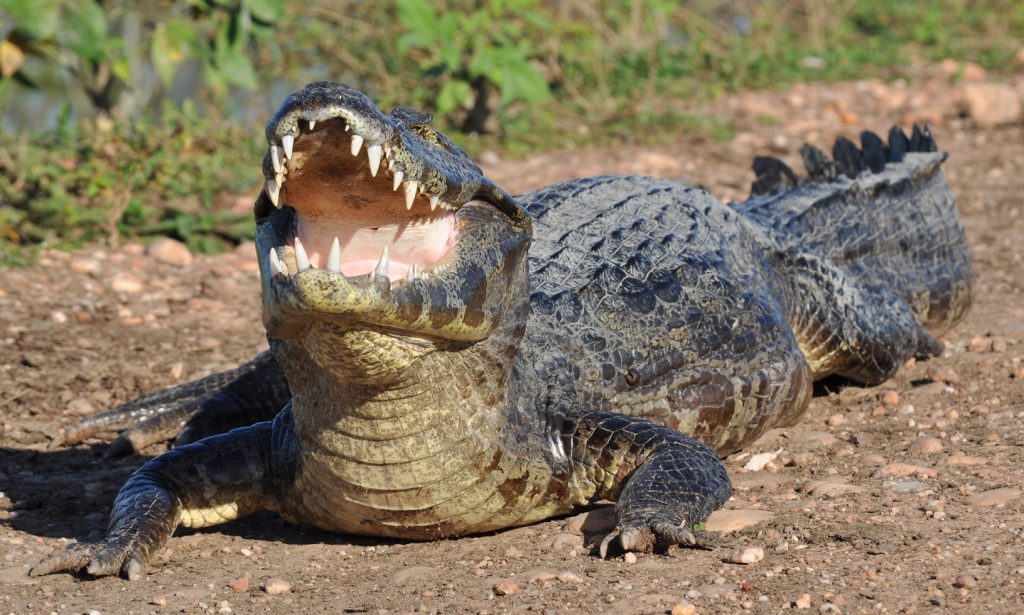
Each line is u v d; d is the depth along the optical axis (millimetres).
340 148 10070
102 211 25297
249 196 27672
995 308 22016
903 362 18156
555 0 40500
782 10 47344
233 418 17156
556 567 11438
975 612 9664
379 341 10648
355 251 11359
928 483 12984
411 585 11258
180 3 31656
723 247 16547
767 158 22188
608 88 37312
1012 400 16156
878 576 10438
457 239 11484
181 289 22969
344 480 11992
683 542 11422
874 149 22938
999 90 36500
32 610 10891
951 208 21984
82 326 20844
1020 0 48688
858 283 18672
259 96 36188
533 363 13633
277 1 28656
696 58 40344
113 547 11828
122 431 16859
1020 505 11969
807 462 14391
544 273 14797
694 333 15312
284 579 11703
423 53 36625
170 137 27594
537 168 30828
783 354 16375
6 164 25734
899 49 43812
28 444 16391
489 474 12258
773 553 11203
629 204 16625
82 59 28812
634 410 14531
